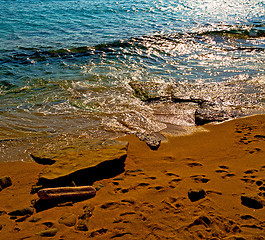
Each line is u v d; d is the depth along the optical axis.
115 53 11.67
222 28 14.91
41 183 4.24
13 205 3.79
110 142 5.58
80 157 4.88
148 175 4.50
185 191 3.92
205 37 13.59
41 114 7.17
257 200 3.47
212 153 5.23
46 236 3.13
